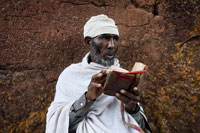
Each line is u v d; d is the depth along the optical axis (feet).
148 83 7.49
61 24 7.11
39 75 6.68
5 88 6.31
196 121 6.85
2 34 6.45
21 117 6.28
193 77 7.47
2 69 6.41
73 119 3.50
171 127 6.93
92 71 3.94
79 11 7.37
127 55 7.64
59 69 6.90
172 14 8.43
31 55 6.68
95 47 3.90
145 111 7.14
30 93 6.50
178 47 8.09
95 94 3.19
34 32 6.78
